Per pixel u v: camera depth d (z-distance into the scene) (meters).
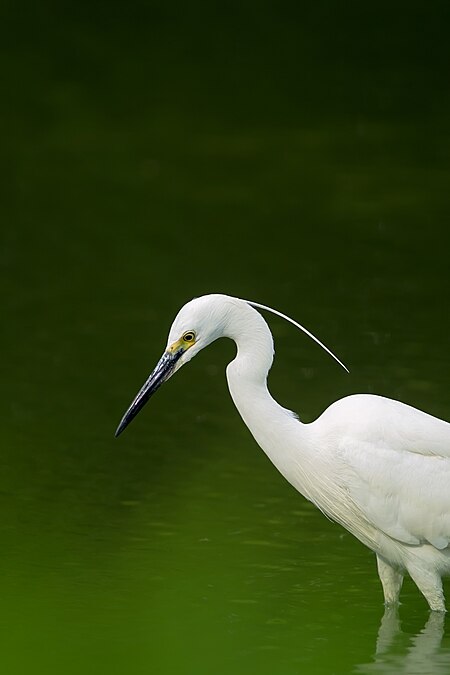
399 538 8.04
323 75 25.50
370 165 20.56
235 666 7.44
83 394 12.48
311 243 17.14
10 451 11.11
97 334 14.09
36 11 28.27
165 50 26.73
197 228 17.83
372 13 28.89
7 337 13.98
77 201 18.97
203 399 12.51
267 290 15.30
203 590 8.63
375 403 8.23
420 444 8.02
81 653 7.57
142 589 8.62
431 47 26.95
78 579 8.74
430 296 15.11
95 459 10.98
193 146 21.62
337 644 7.82
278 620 8.17
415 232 17.50
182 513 9.94
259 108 23.72
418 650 7.75
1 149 21.30
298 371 12.90
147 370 13.09
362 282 15.61
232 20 28.64
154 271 16.11
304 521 9.89
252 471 10.80
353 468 8.02
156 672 7.33
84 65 25.66
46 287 15.61
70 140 21.86
